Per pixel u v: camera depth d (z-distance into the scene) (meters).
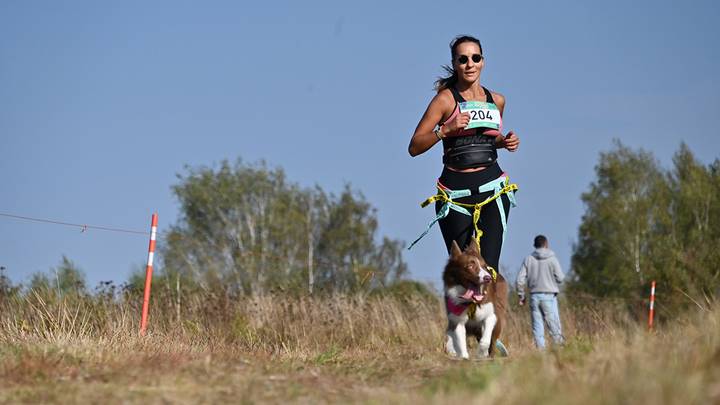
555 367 6.54
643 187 55.53
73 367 7.43
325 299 17.05
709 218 53.34
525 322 18.27
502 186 9.96
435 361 8.32
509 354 10.48
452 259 9.98
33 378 6.95
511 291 19.70
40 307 13.05
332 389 6.71
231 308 15.53
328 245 60.69
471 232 10.06
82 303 13.53
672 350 6.62
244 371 7.42
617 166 55.47
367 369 7.78
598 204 55.78
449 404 5.48
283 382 6.93
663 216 53.34
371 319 16.16
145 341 10.40
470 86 9.89
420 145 9.74
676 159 56.75
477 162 9.82
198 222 59.41
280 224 58.97
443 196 9.92
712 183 53.84
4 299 13.67
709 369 6.10
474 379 6.49
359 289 18.78
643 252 53.41
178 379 6.88
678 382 5.41
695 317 8.34
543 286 16.53
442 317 17.17
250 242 58.16
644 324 10.03
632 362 6.06
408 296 18.61
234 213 59.62
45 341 9.78
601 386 5.53
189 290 16.38
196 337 13.01
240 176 60.22
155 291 16.22
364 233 60.00
